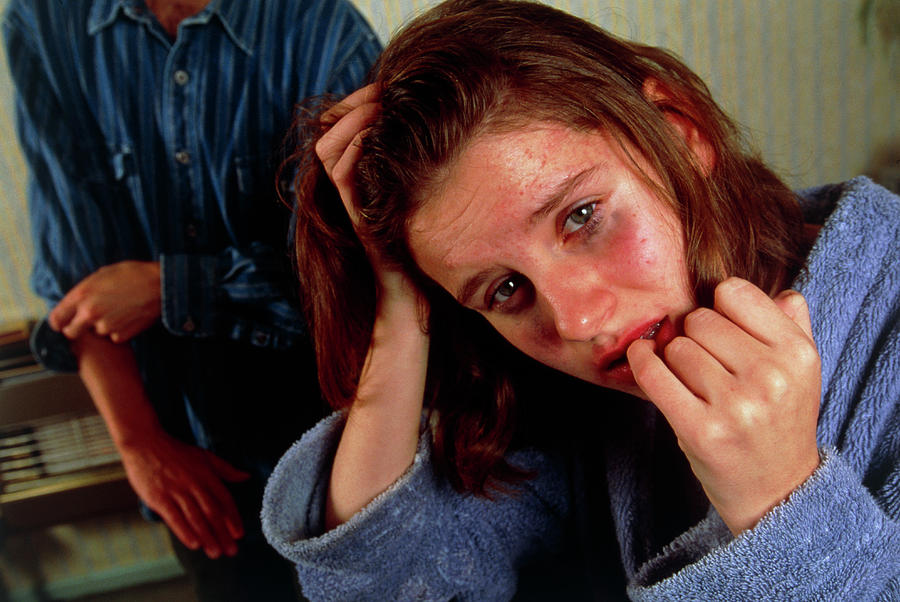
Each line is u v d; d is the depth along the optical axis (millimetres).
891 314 450
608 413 550
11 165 721
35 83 699
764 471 343
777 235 507
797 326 348
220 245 757
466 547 581
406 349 547
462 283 428
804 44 848
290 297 766
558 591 657
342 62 725
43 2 681
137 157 726
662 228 398
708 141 472
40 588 846
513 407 577
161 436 802
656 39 828
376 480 542
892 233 471
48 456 794
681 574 375
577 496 608
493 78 396
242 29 706
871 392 427
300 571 550
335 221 557
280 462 557
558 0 794
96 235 740
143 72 706
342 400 593
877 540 352
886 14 834
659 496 546
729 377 340
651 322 400
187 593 881
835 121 885
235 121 727
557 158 379
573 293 390
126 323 759
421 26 485
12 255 744
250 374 787
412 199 416
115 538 852
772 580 353
